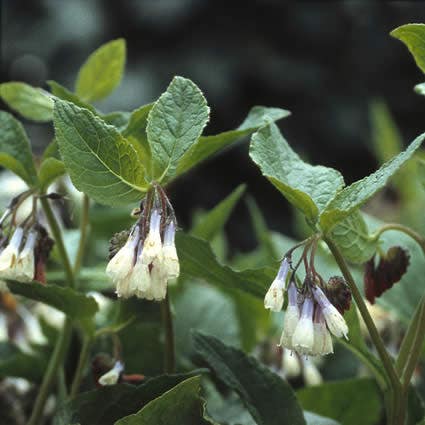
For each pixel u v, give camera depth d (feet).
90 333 2.42
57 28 8.59
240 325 2.75
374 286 2.34
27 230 2.29
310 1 8.96
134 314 2.46
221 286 2.35
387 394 2.31
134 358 2.57
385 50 9.08
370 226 2.67
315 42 8.89
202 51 8.47
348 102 8.86
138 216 2.20
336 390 2.51
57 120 2.14
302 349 2.10
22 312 2.78
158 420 2.20
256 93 8.64
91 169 2.15
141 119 2.32
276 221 8.30
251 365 2.33
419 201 3.58
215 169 8.48
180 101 2.19
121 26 8.59
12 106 2.47
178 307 2.75
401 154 2.13
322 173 2.25
